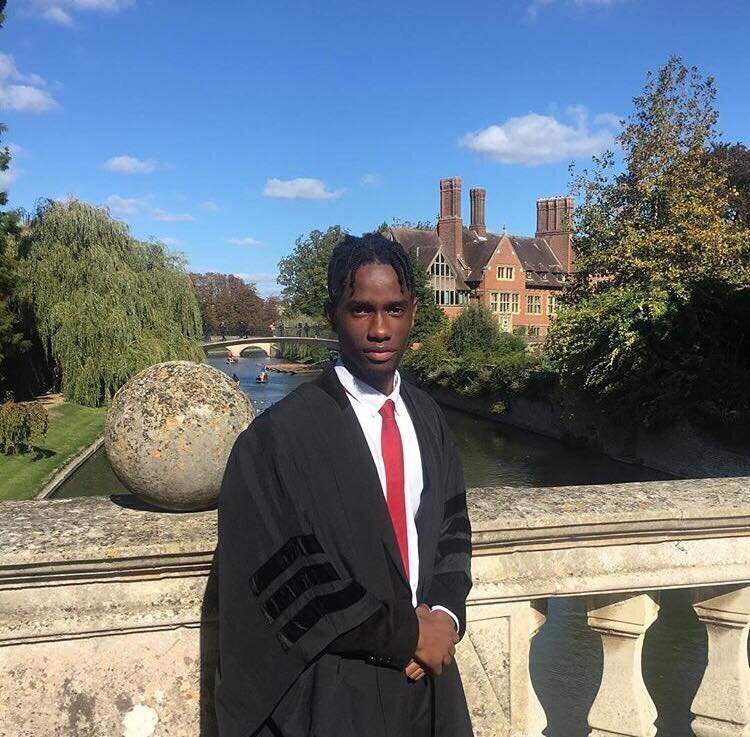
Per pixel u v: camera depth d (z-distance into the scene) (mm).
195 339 27641
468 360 33531
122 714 1909
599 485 2510
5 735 1850
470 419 32281
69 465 19312
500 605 2178
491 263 57406
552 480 19859
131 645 1910
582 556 2227
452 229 58906
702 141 24703
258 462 1528
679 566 2289
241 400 2092
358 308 1619
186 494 1992
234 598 1515
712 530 2279
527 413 28562
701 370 18844
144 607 1900
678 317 19422
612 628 2342
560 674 6406
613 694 2363
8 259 24016
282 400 1624
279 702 1507
